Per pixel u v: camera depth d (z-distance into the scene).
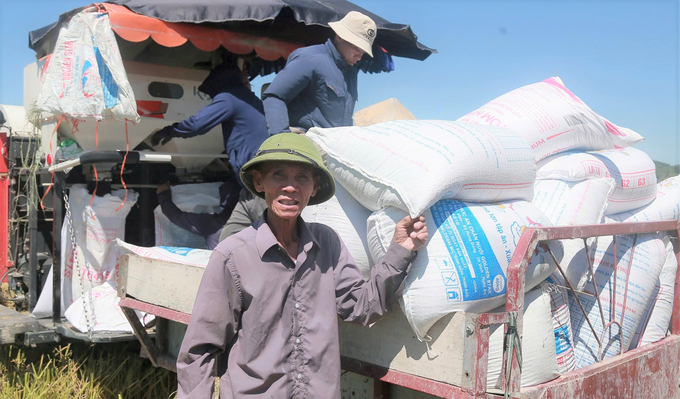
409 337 2.06
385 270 1.94
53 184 3.95
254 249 1.90
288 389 1.87
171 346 3.46
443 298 1.92
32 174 4.45
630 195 3.18
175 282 2.90
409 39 4.34
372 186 2.16
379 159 2.16
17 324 3.92
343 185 2.34
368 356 2.21
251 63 5.14
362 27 3.40
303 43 4.38
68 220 3.78
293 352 1.90
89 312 3.71
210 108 3.67
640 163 3.27
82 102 3.41
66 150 3.89
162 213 4.22
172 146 4.22
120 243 3.44
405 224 1.96
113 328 3.69
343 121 3.65
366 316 1.99
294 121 3.59
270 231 1.92
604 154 3.26
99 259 3.93
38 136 4.43
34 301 4.34
